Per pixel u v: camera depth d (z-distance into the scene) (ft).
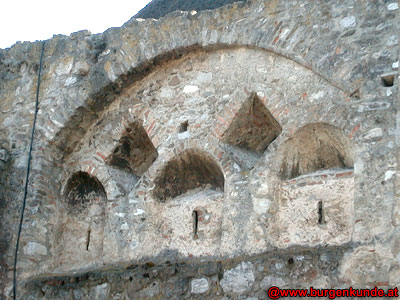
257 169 32.86
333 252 29.71
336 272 29.35
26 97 38.99
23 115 38.70
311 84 32.68
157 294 32.48
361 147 30.60
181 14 36.11
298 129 32.40
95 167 37.17
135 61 36.45
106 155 37.11
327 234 30.89
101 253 36.24
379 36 31.63
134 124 36.94
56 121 37.70
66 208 37.68
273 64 33.96
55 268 36.78
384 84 31.07
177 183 35.53
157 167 35.40
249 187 32.83
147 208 35.14
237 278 31.19
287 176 32.65
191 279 32.09
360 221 29.66
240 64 34.88
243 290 30.94
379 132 30.45
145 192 35.37
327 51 32.37
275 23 33.88
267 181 32.50
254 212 32.35
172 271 32.53
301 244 31.30
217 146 34.17
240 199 32.86
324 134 32.17
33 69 39.34
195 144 34.76
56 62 38.86
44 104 38.37
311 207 31.55
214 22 35.27
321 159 32.40
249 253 31.86
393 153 29.94
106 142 37.35
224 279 31.42
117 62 36.88
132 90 37.32
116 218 35.83
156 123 36.14
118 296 33.22
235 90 34.63
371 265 28.89
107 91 37.14
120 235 35.42
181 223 34.50
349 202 30.78
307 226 31.40
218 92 35.14
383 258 28.76
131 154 37.63
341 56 32.01
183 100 35.91
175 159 35.24
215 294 31.42
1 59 40.34
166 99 36.35
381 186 29.73
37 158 37.58
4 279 35.96
